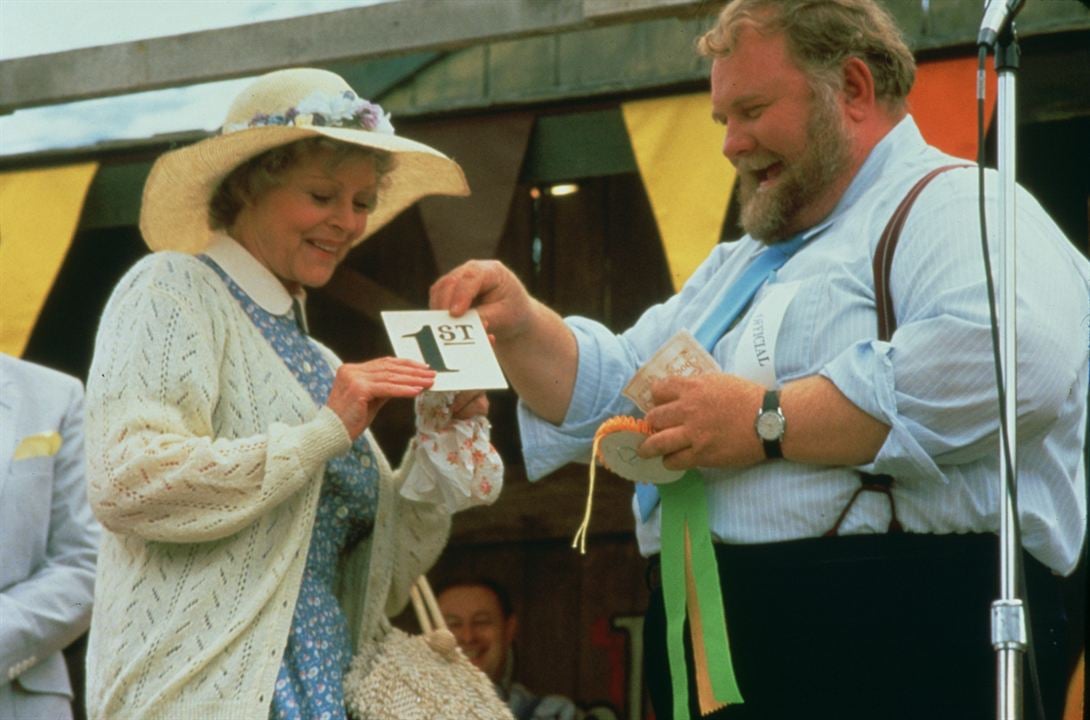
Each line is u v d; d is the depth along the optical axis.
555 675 9.08
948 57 6.45
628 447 4.17
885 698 4.02
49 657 5.58
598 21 6.60
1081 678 6.60
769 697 4.13
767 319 4.23
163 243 4.69
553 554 9.20
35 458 5.64
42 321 9.20
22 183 7.72
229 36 7.20
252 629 4.09
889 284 4.13
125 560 4.22
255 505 4.04
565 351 4.60
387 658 4.33
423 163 4.81
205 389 4.15
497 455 4.41
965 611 4.00
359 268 9.22
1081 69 6.60
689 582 4.19
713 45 4.40
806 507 4.06
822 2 4.33
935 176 4.22
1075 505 4.24
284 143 4.36
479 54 7.38
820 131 4.29
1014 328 3.62
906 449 3.90
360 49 6.99
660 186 6.72
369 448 4.51
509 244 9.05
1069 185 7.67
